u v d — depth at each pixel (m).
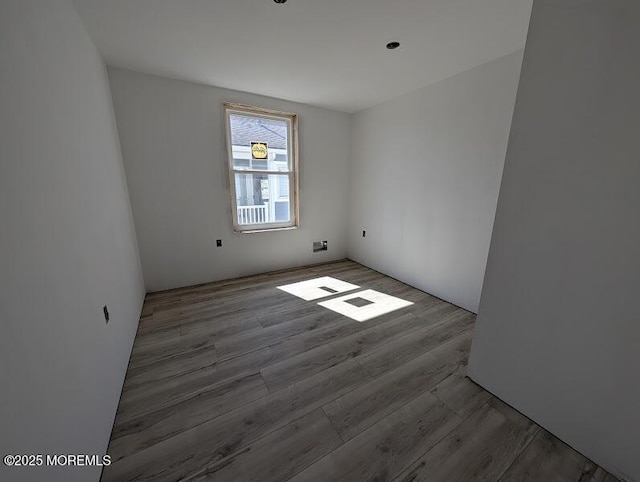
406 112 3.13
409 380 1.72
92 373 1.19
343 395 1.59
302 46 2.06
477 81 2.38
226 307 2.69
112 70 2.45
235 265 3.51
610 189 1.06
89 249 1.36
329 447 1.27
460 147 2.60
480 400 1.56
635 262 1.03
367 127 3.74
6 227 0.73
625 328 1.07
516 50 2.09
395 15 1.68
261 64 2.37
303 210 3.88
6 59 0.82
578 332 1.21
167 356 1.93
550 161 1.21
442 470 1.18
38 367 0.80
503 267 1.45
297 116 3.52
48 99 1.10
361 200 4.02
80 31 1.64
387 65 2.37
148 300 2.83
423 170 3.01
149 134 2.71
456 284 2.79
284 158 3.65
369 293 3.09
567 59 1.12
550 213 1.24
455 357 1.96
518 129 1.30
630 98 0.98
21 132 0.87
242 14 1.67
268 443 1.29
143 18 1.70
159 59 2.29
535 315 1.35
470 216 2.58
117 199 2.15
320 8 1.62
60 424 0.88
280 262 3.86
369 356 1.96
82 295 1.20
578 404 1.24
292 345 2.08
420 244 3.15
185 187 2.99
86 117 1.59
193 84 2.83
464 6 1.59
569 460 1.23
